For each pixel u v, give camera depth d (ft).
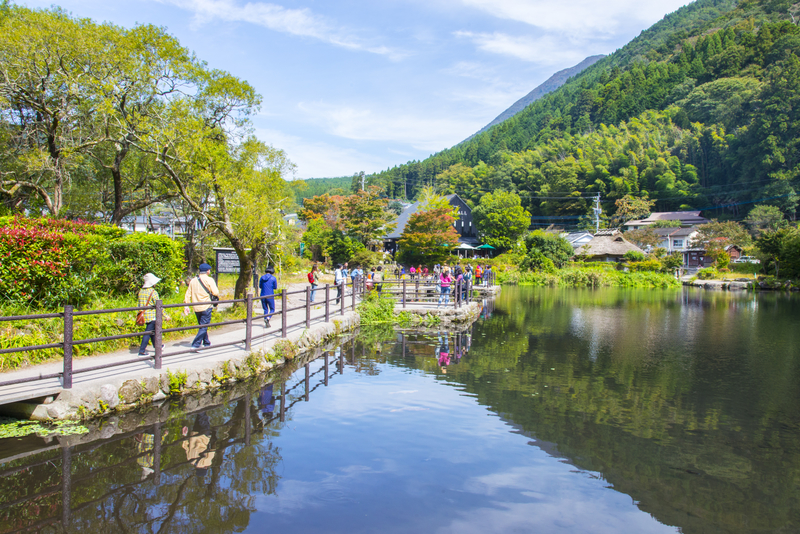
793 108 251.39
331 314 49.75
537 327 57.47
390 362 36.17
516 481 16.98
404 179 492.54
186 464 17.08
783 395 28.89
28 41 42.63
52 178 52.37
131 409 22.17
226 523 13.34
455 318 59.36
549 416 24.38
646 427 23.16
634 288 146.51
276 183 50.78
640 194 294.87
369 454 18.75
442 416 23.77
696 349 44.24
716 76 370.53
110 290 35.53
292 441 19.75
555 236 193.57
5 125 50.80
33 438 18.75
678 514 14.99
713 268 171.22
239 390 26.68
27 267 27.12
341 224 171.73
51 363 24.06
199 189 51.19
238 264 55.11
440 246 169.99
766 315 73.20
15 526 12.76
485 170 366.02
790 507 15.58
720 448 20.70
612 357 40.04
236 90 54.19
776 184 232.73
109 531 12.67
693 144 307.37
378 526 13.51
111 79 45.93
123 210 59.06
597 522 14.38
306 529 13.21
